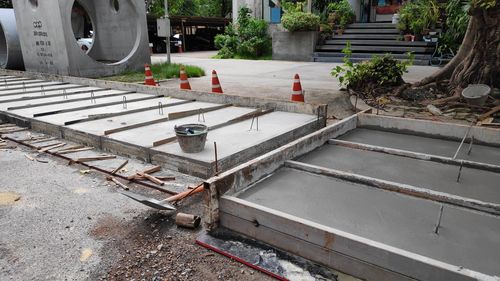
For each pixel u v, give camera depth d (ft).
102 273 7.77
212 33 102.78
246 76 36.78
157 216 10.00
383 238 7.98
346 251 7.24
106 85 28.73
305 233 7.71
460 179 11.10
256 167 10.66
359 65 27.27
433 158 12.54
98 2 43.60
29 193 11.39
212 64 49.90
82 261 8.16
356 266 7.20
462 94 21.50
